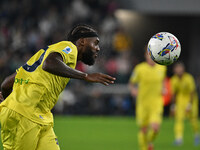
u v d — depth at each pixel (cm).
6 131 1755
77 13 8006
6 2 7831
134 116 7150
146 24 8862
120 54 7875
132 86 3838
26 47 7375
